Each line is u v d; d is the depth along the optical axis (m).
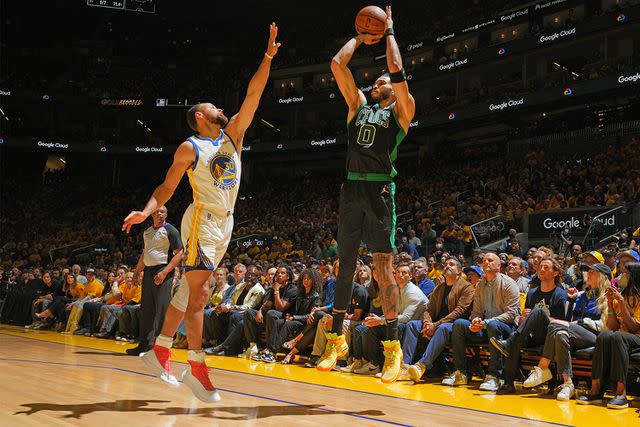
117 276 11.26
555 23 25.61
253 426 3.13
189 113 3.81
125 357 6.93
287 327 7.58
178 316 3.74
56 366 5.52
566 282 8.52
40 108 35.03
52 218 30.42
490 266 5.95
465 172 22.09
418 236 17.27
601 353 4.98
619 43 23.36
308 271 7.86
